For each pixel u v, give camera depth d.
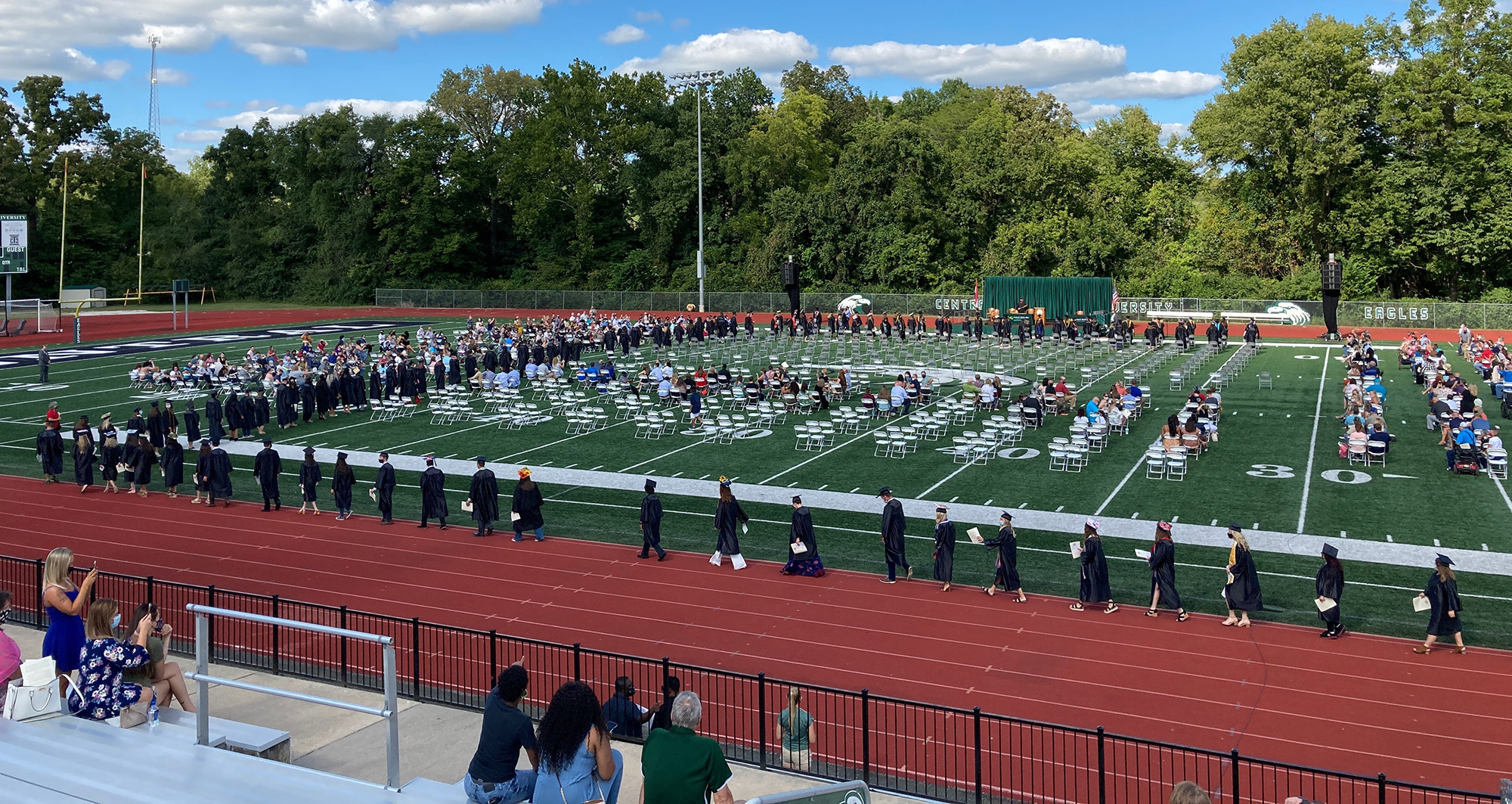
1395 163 78.00
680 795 8.27
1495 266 78.81
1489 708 15.24
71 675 11.99
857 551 23.84
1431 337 66.25
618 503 28.39
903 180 90.44
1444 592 17.09
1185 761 13.11
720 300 92.25
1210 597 20.39
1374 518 25.44
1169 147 99.75
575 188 107.06
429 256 106.12
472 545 24.81
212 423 37.31
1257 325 70.50
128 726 11.70
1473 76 78.06
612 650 18.00
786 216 94.25
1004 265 86.12
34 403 45.00
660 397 44.09
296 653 17.73
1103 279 71.19
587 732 8.93
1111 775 13.37
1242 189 89.94
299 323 85.31
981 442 32.97
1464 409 34.06
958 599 20.61
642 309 94.81
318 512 28.05
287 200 115.88
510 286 106.56
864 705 12.64
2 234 72.06
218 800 9.60
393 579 22.14
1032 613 19.75
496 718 9.40
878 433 37.12
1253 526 24.95
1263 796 10.69
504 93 113.56
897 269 88.38
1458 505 26.39
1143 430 37.09
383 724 14.25
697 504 28.16
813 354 59.56
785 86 124.19
